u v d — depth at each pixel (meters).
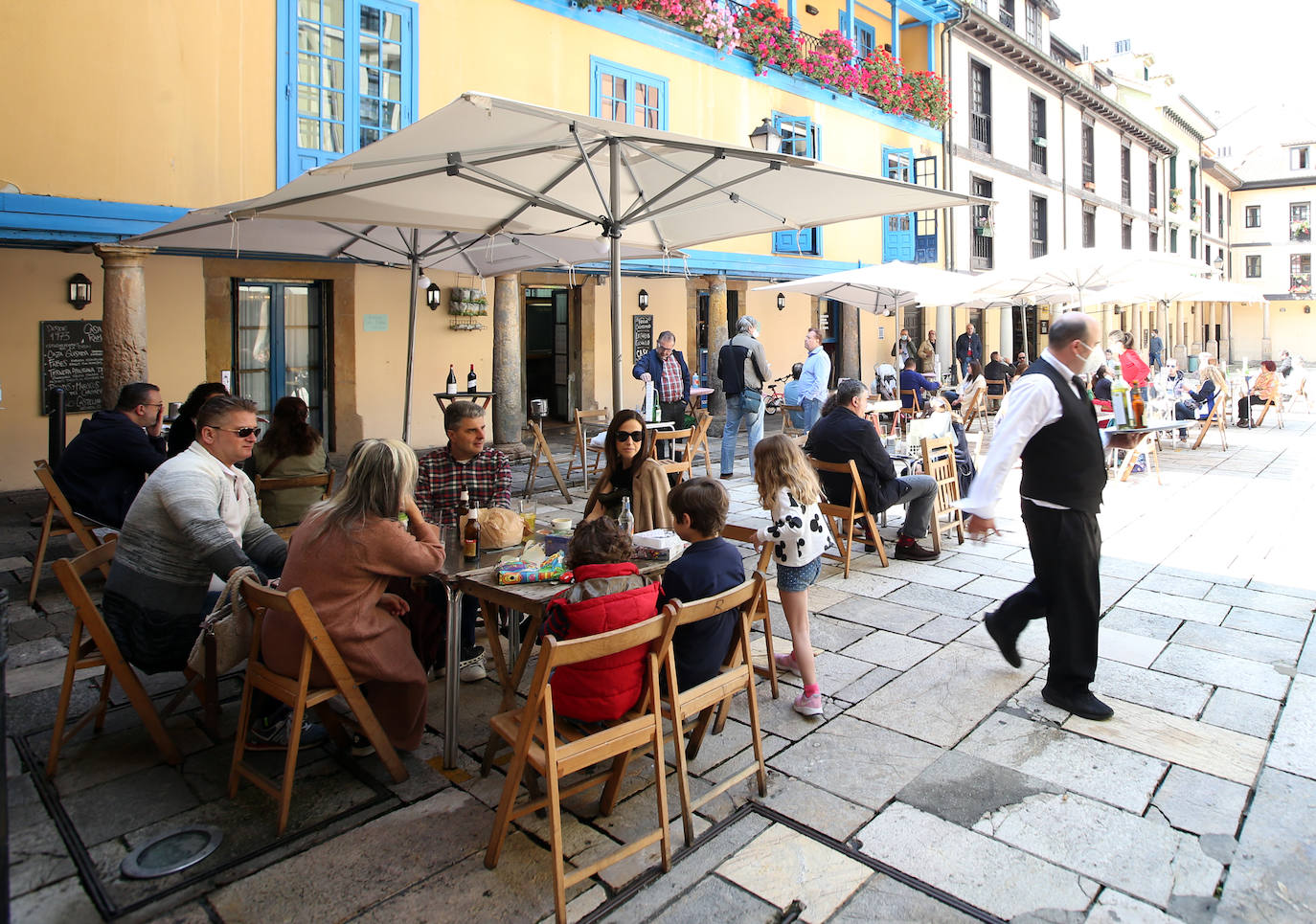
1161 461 11.43
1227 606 5.28
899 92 16.55
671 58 12.04
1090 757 3.40
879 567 6.15
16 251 8.30
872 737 3.58
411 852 2.78
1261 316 46.53
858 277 10.56
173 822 2.95
